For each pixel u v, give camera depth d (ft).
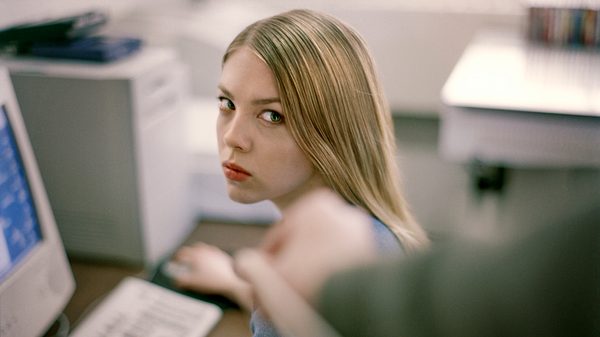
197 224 3.94
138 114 3.16
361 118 2.02
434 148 5.57
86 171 3.28
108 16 4.30
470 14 5.36
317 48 1.93
